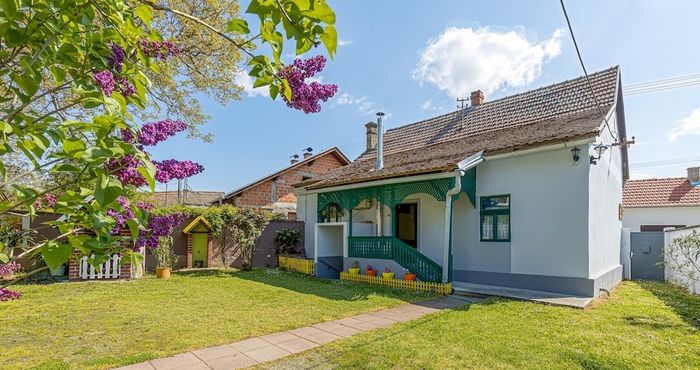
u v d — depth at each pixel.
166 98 9.34
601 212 9.85
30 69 1.68
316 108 2.92
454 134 14.80
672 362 4.46
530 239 9.41
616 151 12.66
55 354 4.77
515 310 7.11
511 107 13.96
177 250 14.43
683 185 17.98
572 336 5.44
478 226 10.51
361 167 15.95
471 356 4.66
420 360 4.55
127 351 4.90
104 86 2.05
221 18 8.88
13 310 7.25
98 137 1.65
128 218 1.91
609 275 10.35
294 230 16.30
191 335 5.59
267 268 15.13
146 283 10.74
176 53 2.88
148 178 1.57
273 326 6.11
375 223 13.77
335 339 5.44
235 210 15.17
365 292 9.34
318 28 1.74
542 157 9.32
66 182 1.75
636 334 5.56
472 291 9.04
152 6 2.06
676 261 9.88
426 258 10.03
